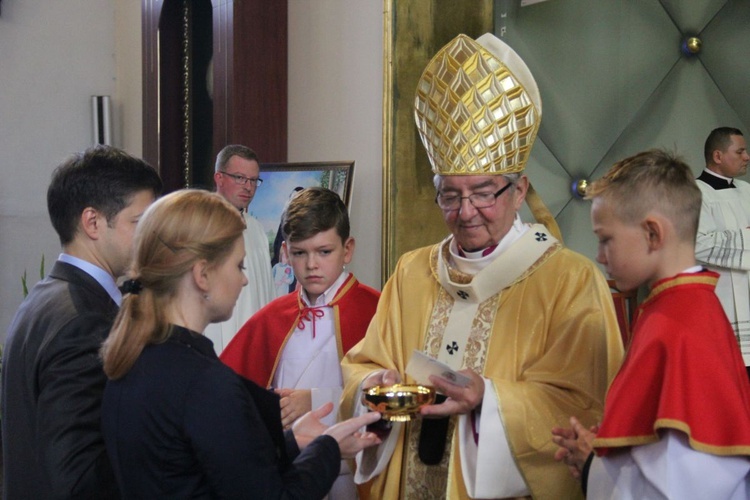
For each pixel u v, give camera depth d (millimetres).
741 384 1444
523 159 2123
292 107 4750
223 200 1579
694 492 1374
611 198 1546
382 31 4195
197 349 1494
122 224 1861
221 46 4660
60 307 1740
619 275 1554
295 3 4719
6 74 5895
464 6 4027
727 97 4113
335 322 2512
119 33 6328
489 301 2123
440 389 1896
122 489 1472
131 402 1449
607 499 1500
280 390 2338
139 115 6156
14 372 1768
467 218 2070
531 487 1881
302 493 1503
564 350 1982
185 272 1502
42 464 1637
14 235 5957
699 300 1472
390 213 3959
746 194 4113
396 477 2121
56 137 6113
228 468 1405
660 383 1438
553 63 4070
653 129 4082
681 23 4062
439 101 2131
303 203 2496
